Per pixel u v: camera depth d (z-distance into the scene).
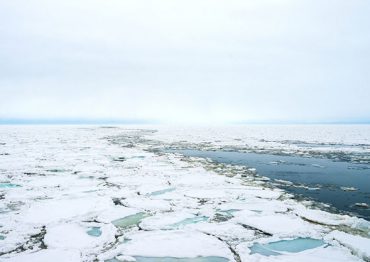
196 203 8.87
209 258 5.66
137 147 24.70
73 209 8.14
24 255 5.60
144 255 5.73
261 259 5.55
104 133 47.09
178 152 21.70
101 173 12.95
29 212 7.86
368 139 36.12
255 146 26.38
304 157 19.50
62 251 5.77
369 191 10.66
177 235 6.58
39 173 12.89
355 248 5.91
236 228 6.99
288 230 6.89
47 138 34.50
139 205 8.58
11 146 23.97
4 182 11.18
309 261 5.50
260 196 9.68
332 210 8.48
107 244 6.18
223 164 16.20
